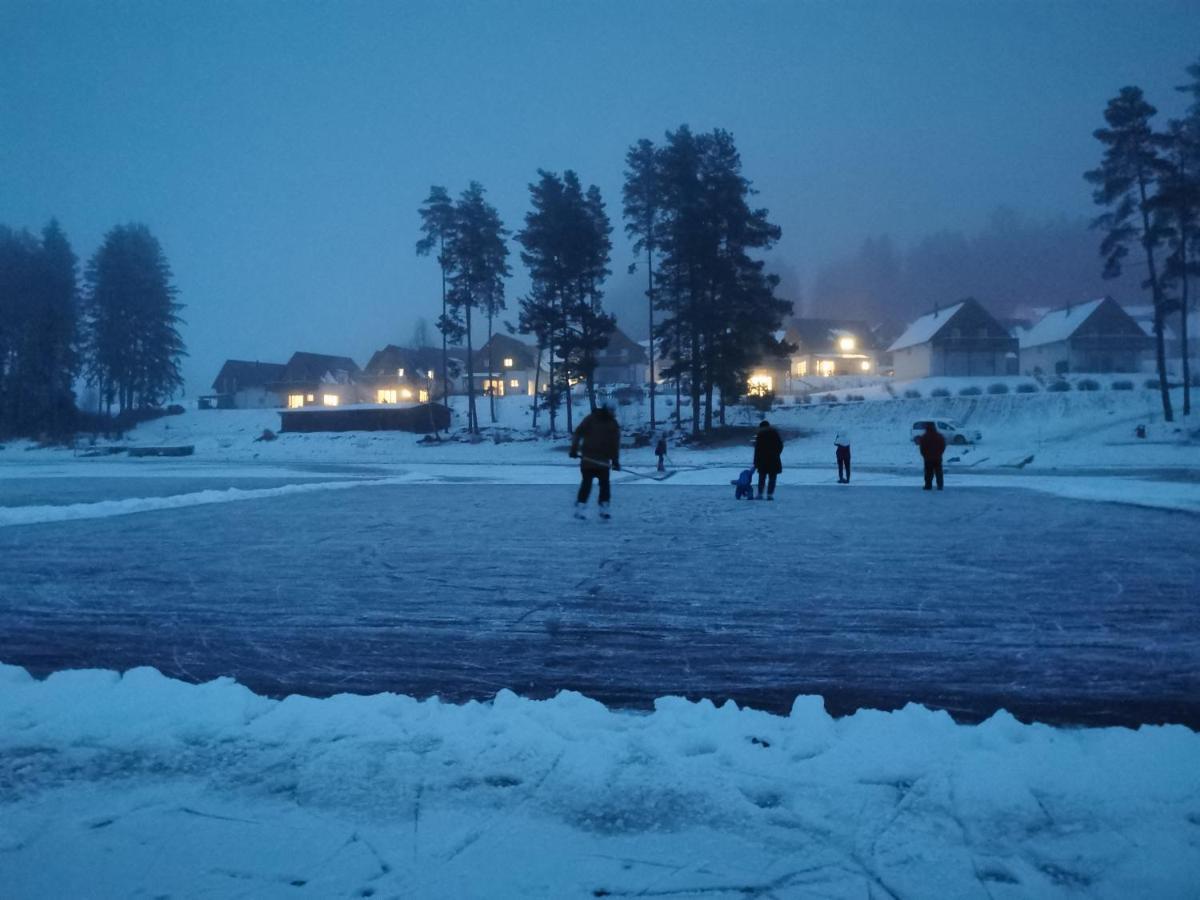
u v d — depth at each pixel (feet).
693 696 14.75
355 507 55.67
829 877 8.25
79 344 290.15
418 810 9.80
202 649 18.25
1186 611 21.34
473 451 200.13
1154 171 145.28
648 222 196.03
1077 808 9.56
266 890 8.09
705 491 71.36
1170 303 148.97
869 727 12.07
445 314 222.28
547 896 7.95
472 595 24.26
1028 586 24.99
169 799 10.14
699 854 8.73
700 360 177.58
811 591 24.56
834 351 327.67
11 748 11.75
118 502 53.42
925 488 70.18
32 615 21.79
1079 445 143.54
